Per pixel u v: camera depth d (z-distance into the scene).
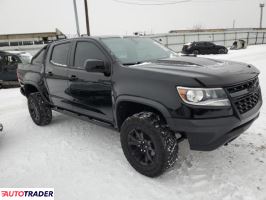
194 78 2.74
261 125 4.62
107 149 4.11
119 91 3.33
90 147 4.21
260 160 3.47
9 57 10.96
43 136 4.80
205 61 3.50
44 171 3.58
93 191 3.07
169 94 2.85
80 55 4.12
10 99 8.38
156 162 3.03
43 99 5.17
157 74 2.99
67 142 4.46
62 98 4.58
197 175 3.25
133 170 3.45
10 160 3.94
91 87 3.83
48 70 4.80
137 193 2.99
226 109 2.75
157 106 2.94
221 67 3.14
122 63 3.48
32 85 5.38
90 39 3.98
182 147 3.95
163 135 2.95
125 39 4.17
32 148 4.31
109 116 3.70
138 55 3.89
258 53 20.77
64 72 4.36
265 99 6.19
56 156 3.98
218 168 3.36
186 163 3.53
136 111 3.54
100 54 3.76
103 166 3.61
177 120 2.82
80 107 4.22
